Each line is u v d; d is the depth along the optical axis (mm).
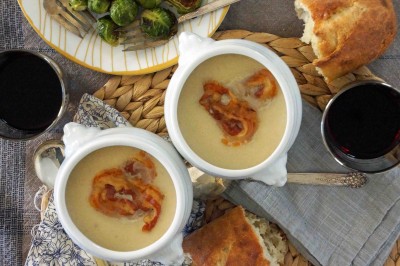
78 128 637
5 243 863
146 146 626
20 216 858
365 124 773
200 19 804
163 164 628
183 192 628
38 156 803
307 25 792
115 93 814
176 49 812
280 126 637
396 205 794
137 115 814
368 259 797
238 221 790
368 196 797
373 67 809
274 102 640
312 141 799
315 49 780
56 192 634
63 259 798
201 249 789
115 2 795
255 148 642
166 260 657
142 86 813
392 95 750
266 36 797
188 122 644
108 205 643
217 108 643
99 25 809
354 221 798
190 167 756
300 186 801
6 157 855
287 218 787
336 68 767
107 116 797
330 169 800
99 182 641
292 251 817
